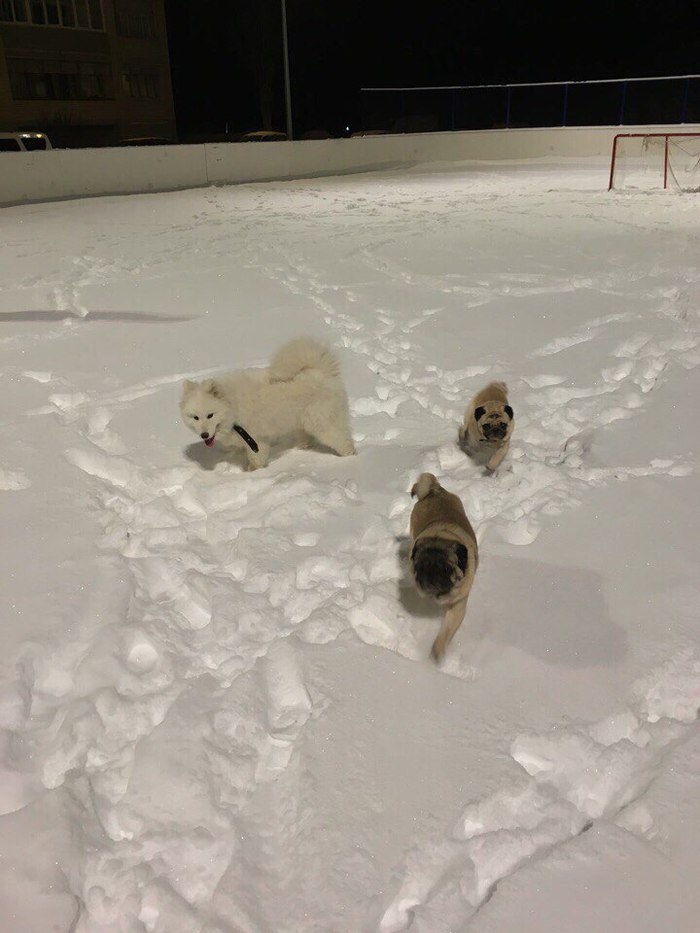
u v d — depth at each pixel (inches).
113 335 326.0
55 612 144.5
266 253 490.6
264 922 90.4
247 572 163.5
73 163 805.2
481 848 98.7
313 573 163.2
